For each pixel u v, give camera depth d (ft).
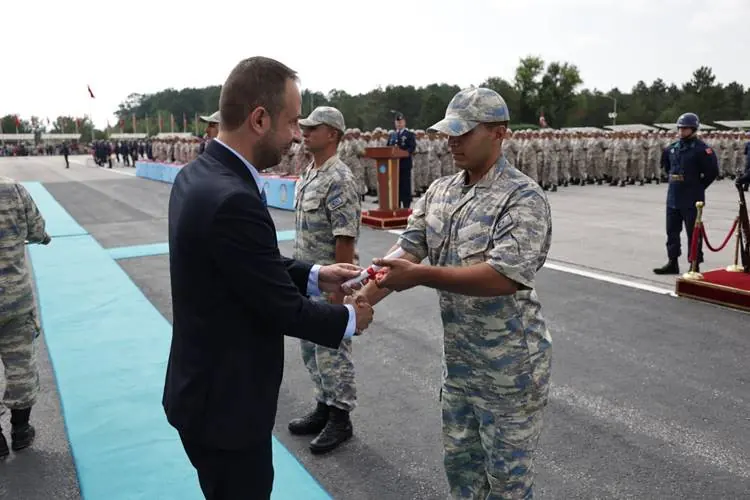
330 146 11.27
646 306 19.86
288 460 10.82
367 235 34.50
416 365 15.35
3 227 10.74
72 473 10.58
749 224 21.33
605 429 11.79
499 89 233.76
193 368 5.52
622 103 280.10
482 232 6.57
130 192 63.67
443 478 10.34
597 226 36.42
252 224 5.20
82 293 22.08
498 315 6.70
